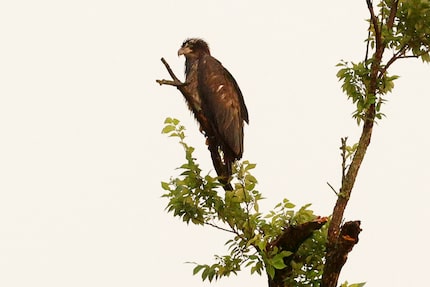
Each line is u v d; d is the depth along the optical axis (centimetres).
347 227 1161
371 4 1231
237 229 1251
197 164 1258
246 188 1223
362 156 1259
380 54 1255
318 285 1254
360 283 1191
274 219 1235
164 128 1263
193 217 1266
